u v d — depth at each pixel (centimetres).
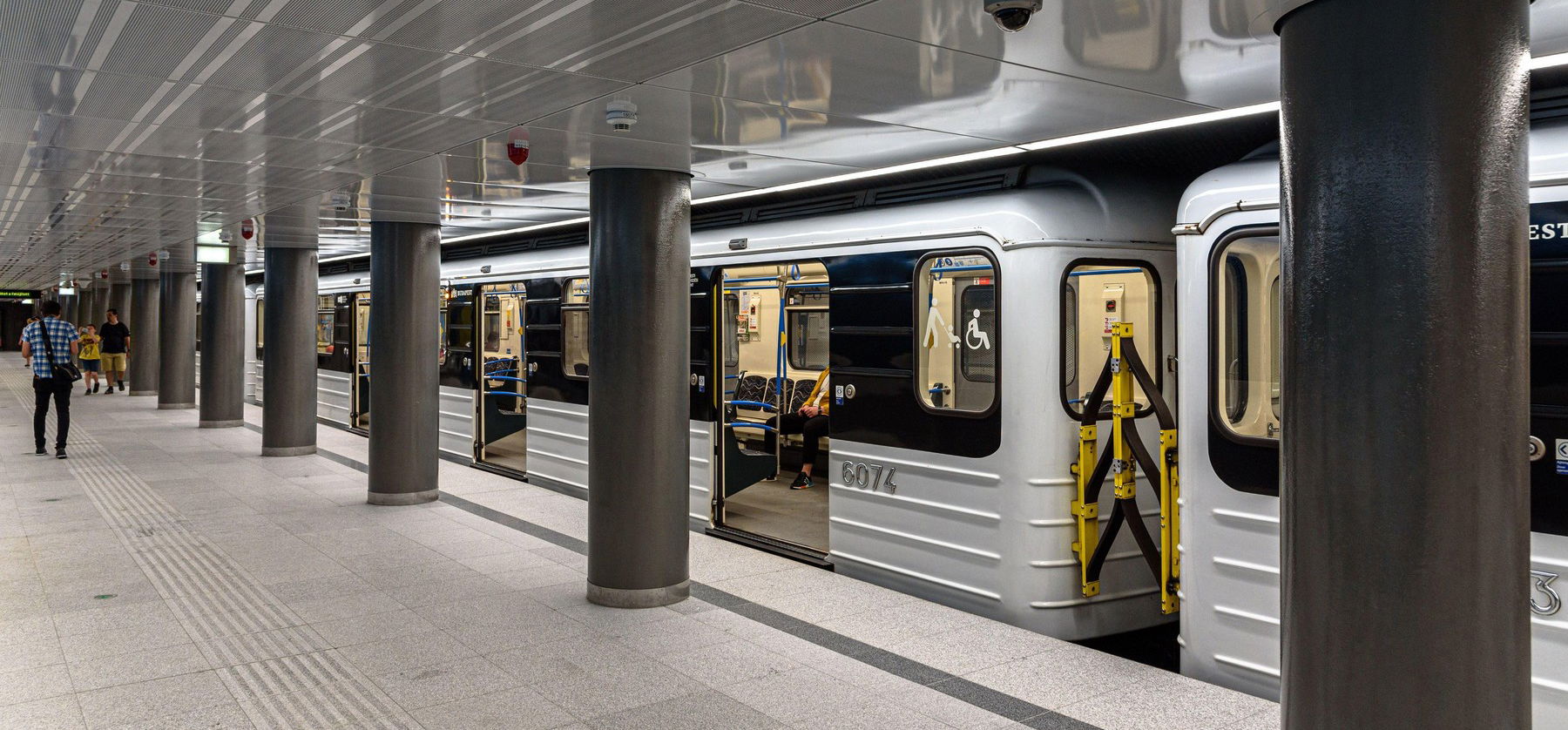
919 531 664
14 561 745
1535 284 413
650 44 390
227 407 1639
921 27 360
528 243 1141
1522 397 274
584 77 439
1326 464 284
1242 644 496
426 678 509
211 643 562
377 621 601
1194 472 514
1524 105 275
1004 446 611
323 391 1711
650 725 452
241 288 1653
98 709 468
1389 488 272
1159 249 638
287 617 609
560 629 587
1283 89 302
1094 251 611
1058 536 605
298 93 477
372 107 504
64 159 665
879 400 691
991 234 616
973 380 640
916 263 663
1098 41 371
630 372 627
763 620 608
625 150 589
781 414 1124
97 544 801
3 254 1586
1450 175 266
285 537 823
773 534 839
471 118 526
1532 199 415
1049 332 602
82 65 431
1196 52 384
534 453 1092
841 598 659
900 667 529
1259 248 493
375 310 957
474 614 615
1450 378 267
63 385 1298
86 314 3709
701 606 636
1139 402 638
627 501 629
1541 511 408
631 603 630
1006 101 473
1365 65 274
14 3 347
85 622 599
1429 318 267
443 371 1295
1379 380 273
